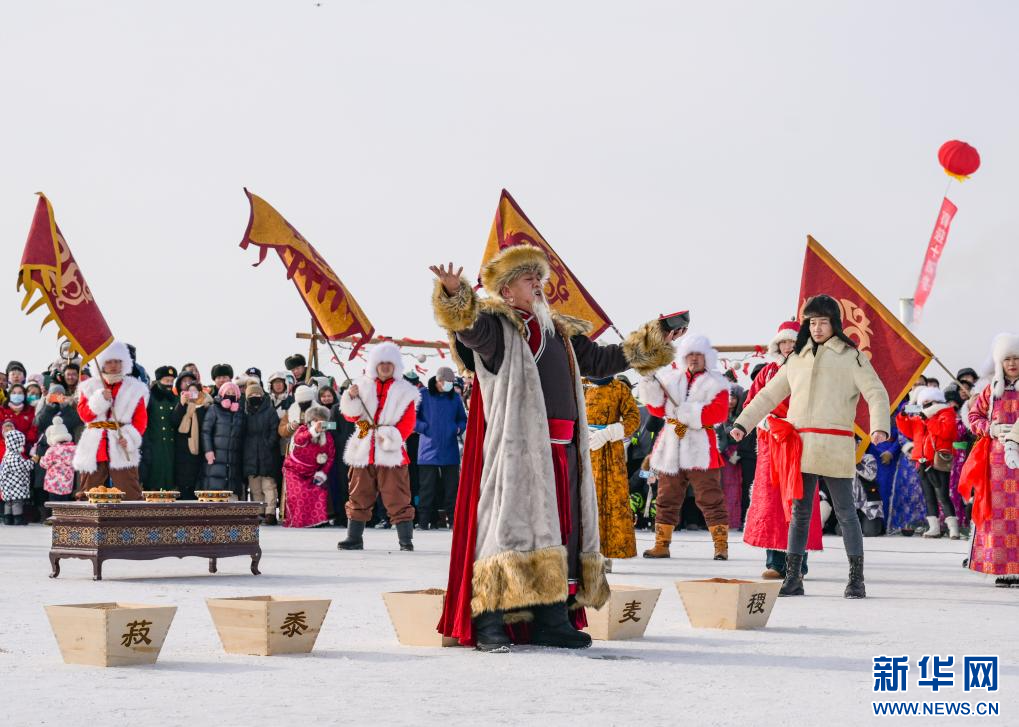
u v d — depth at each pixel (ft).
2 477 63.16
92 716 14.38
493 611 20.04
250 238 48.80
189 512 35.01
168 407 63.00
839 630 23.17
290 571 36.81
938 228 46.68
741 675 17.76
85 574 35.78
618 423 36.45
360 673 17.61
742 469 64.90
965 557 45.52
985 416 34.42
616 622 21.45
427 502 63.98
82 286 41.73
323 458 64.23
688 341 43.93
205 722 14.07
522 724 14.12
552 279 42.86
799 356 31.32
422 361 68.85
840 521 30.50
